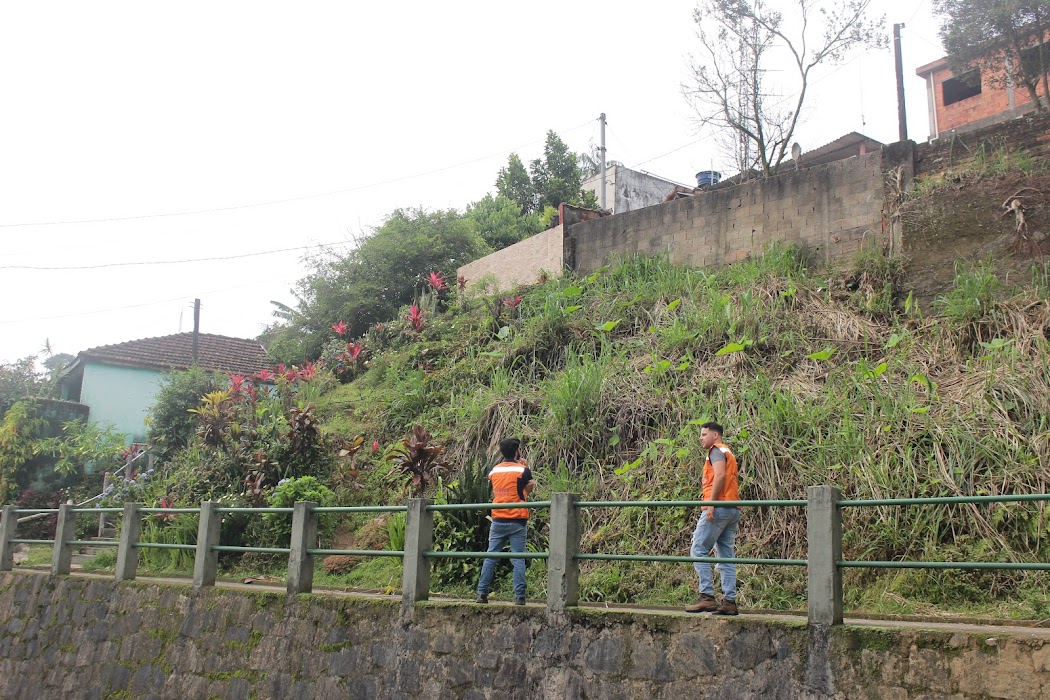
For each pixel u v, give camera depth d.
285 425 15.73
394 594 9.97
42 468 19.86
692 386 11.46
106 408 24.17
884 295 12.49
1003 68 19.52
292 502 12.66
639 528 9.81
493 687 7.02
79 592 10.94
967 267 12.17
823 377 11.02
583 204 33.81
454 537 10.04
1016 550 7.76
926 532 8.18
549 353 14.68
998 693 4.87
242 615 9.00
